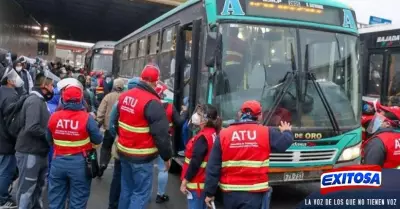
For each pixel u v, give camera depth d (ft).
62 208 16.14
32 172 17.19
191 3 24.08
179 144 24.22
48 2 80.64
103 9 81.92
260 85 20.30
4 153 18.75
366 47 35.45
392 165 13.15
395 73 32.55
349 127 21.13
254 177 12.72
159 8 69.51
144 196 16.07
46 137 16.01
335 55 21.85
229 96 19.84
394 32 32.89
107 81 50.72
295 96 20.42
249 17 20.66
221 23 20.25
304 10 21.75
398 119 13.30
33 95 17.03
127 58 46.16
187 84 24.53
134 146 15.81
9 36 71.41
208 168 13.08
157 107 15.51
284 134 12.92
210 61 19.53
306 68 20.97
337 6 22.58
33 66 38.24
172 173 28.43
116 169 18.70
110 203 18.84
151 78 15.70
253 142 12.73
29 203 17.40
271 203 22.41
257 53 20.52
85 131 15.51
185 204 21.72
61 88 16.01
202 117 15.48
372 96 34.40
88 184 16.05
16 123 17.89
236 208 12.78
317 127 20.39
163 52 29.84
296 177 19.93
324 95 20.85
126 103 15.88
